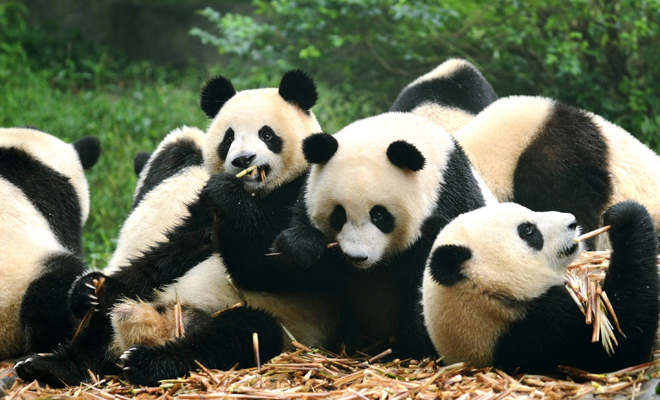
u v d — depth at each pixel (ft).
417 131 23.50
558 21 45.52
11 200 27.71
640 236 19.80
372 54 49.67
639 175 28.53
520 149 28.81
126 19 76.28
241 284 23.59
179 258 25.26
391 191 21.48
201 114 54.65
